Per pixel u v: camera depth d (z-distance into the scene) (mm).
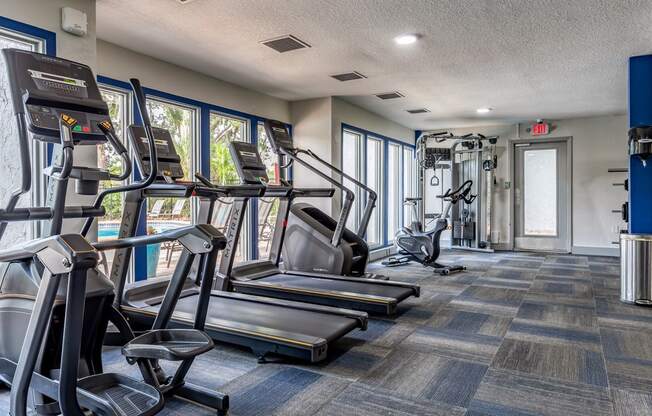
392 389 2412
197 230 1998
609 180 7875
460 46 4172
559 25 3652
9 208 1856
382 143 7926
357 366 2750
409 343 3180
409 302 4418
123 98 4289
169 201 5156
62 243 1528
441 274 5957
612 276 5848
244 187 3764
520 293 4816
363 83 5543
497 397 2314
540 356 2906
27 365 1675
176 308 3350
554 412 2154
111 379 1903
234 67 4852
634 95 4449
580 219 8109
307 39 3982
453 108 7133
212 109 5219
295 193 4629
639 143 4141
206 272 2023
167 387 2240
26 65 1903
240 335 2854
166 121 4895
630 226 4414
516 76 5227
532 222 8609
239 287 4328
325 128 6273
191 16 3484
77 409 1635
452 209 8773
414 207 7164
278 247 5016
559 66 4824
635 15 3445
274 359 2877
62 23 3008
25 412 1716
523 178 8648
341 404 2238
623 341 3199
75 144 2117
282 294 4180
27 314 1996
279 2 3230
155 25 3662
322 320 3061
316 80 5383
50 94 1890
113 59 4102
